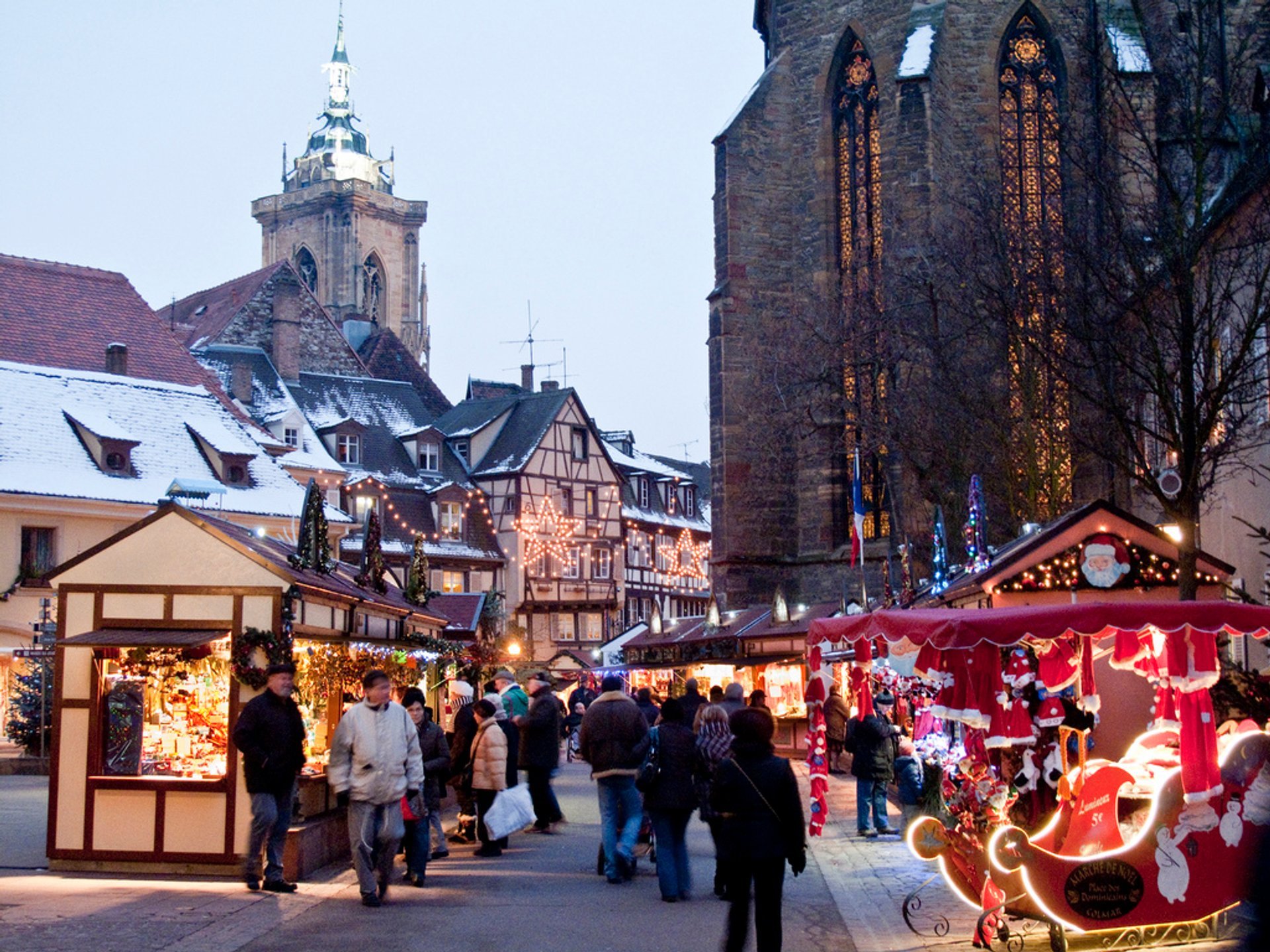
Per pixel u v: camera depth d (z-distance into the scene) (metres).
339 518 52.66
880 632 13.45
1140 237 18.84
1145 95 22.80
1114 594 17.81
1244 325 20.09
